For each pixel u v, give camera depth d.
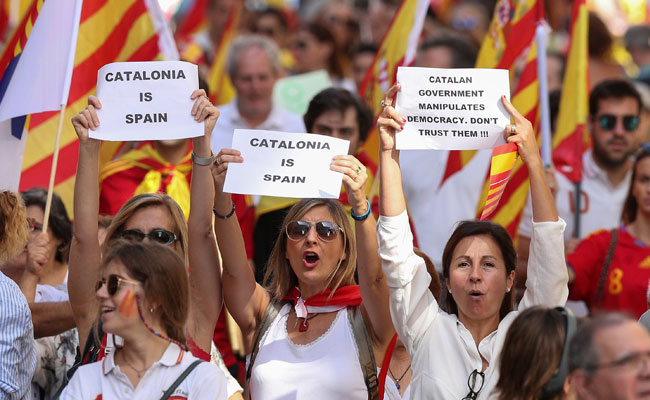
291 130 26.11
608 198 22.36
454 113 14.11
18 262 17.05
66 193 20.52
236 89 25.83
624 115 22.14
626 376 9.95
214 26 35.22
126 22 19.31
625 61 33.72
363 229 14.16
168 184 20.52
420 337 13.67
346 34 33.19
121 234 14.48
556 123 25.41
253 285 15.04
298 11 37.41
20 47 17.42
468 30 33.69
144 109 14.23
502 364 10.95
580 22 22.45
